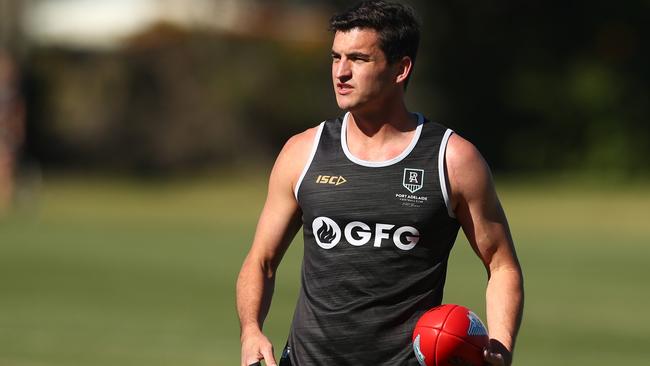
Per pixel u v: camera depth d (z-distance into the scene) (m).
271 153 134.25
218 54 132.75
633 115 130.62
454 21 134.38
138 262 60.22
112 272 56.06
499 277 18.14
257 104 133.38
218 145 132.88
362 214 17.52
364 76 17.47
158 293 49.69
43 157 130.12
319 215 17.70
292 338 18.25
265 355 17.83
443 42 134.62
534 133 133.88
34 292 49.56
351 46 17.52
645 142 129.50
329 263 17.67
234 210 93.25
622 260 65.19
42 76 129.62
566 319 44.97
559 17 133.00
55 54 130.62
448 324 16.86
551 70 133.50
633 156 129.00
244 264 18.69
